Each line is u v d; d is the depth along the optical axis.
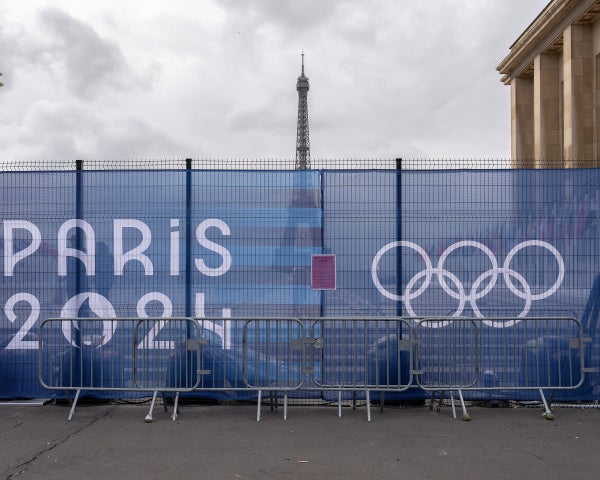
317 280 7.17
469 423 6.28
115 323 7.13
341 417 6.54
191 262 7.20
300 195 7.24
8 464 4.99
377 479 4.62
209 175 7.24
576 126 36.69
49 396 7.07
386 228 7.18
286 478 4.65
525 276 7.14
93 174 7.25
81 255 7.21
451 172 7.21
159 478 4.65
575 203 7.16
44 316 7.16
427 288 7.14
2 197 7.24
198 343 6.76
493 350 7.07
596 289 7.10
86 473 4.77
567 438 5.71
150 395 7.10
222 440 5.66
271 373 7.00
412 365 6.96
